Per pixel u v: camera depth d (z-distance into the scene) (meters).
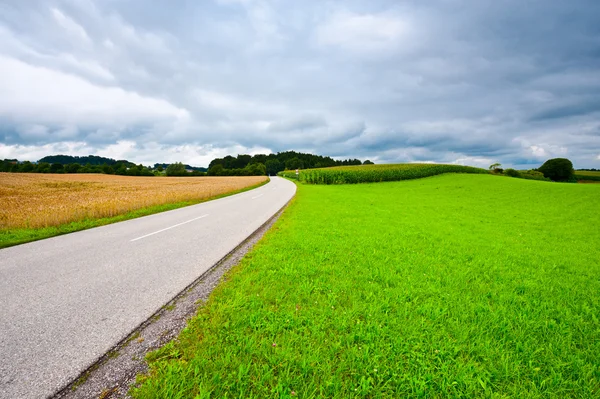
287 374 2.45
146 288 4.37
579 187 29.70
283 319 3.33
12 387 2.29
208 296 4.11
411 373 2.51
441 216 13.97
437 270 5.40
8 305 3.75
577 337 3.16
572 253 7.31
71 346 2.86
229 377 2.39
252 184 38.88
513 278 5.14
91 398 2.23
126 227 9.83
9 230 9.24
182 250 6.65
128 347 2.88
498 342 2.99
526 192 27.98
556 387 2.38
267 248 6.70
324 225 10.01
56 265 5.50
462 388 2.36
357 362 2.61
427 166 63.75
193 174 110.31
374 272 5.13
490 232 10.10
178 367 2.54
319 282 4.56
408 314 3.55
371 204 18.59
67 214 10.89
